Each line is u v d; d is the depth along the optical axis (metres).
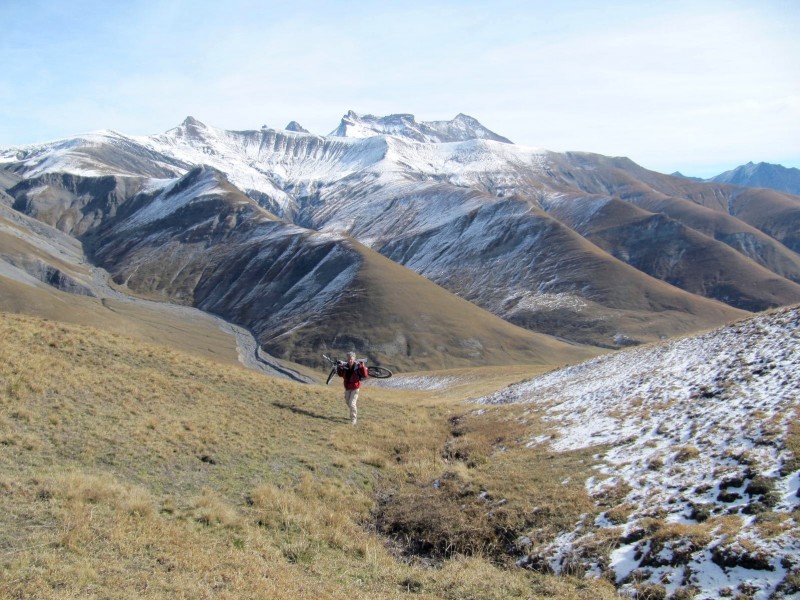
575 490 15.77
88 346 23.84
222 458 17.17
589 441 20.17
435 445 23.09
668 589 10.68
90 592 8.60
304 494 15.84
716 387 20.89
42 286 139.38
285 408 24.70
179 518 12.47
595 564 12.20
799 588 9.53
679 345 30.61
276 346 160.38
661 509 13.51
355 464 19.52
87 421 16.80
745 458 14.40
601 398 26.12
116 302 178.88
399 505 16.44
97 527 10.83
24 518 10.67
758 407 17.44
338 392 31.31
